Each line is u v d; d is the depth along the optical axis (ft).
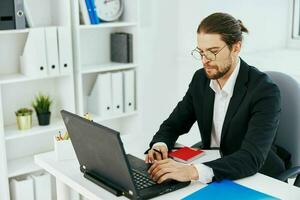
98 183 5.57
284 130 7.08
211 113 6.90
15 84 10.12
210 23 6.00
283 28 11.41
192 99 7.29
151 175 5.60
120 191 5.30
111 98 10.77
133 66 10.95
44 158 6.63
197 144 7.55
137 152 6.72
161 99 12.33
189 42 11.71
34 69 9.45
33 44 9.30
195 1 11.29
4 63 9.89
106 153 5.10
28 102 10.39
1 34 9.71
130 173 4.97
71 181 5.78
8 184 9.57
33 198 9.85
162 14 11.76
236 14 10.59
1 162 9.43
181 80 12.30
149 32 11.64
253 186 5.51
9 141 10.33
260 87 6.33
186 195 5.27
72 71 9.95
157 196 5.24
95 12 10.24
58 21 9.99
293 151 7.02
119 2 10.81
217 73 6.23
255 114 6.21
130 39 10.96
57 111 10.77
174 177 5.41
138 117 11.37
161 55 12.01
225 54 6.08
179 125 7.32
